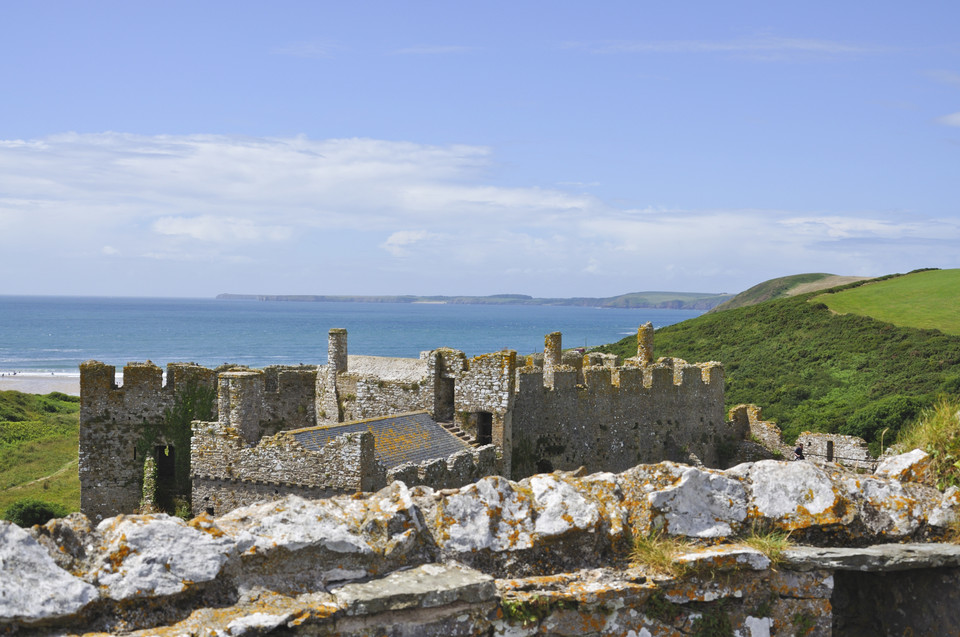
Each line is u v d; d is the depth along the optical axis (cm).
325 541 835
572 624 882
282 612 778
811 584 965
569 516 941
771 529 1005
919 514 1035
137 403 4075
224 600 791
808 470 1035
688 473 991
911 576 1027
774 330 10781
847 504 1023
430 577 851
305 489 2948
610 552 956
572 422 4784
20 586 711
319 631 786
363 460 2869
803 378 8594
